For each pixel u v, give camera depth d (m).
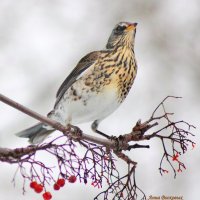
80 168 8.79
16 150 8.30
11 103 9.16
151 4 17.88
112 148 9.70
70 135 9.06
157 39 17.61
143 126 9.55
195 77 17.17
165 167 14.93
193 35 17.73
